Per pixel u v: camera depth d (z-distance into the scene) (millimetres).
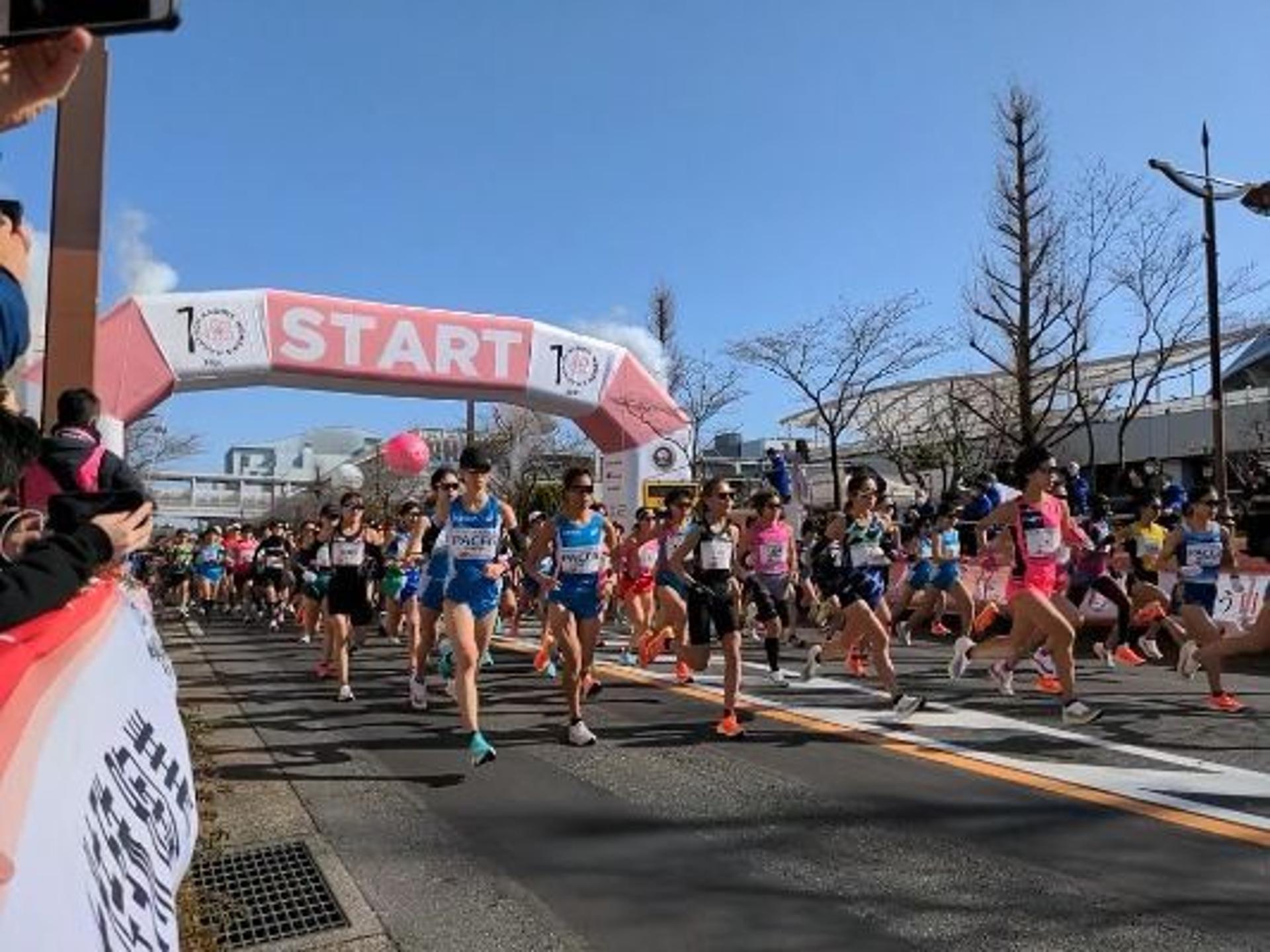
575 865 5172
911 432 34188
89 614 2309
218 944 4066
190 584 23750
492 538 7484
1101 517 14359
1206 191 17422
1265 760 7047
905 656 12562
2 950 1247
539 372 18234
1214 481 17672
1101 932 4219
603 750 7668
